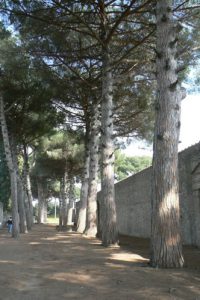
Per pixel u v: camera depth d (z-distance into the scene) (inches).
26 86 828.0
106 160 591.2
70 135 1084.5
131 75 733.9
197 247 544.4
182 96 420.2
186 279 293.0
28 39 658.8
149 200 785.6
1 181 1702.8
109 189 580.1
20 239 729.6
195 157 550.9
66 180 1574.8
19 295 259.0
